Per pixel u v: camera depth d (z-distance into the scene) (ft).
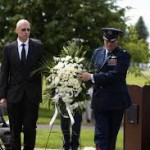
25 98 50.67
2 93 50.93
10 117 51.29
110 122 50.19
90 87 47.42
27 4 146.51
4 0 150.10
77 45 48.52
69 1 147.74
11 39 146.51
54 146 70.49
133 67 117.08
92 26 148.56
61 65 46.65
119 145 74.79
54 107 47.55
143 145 54.08
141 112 53.93
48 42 142.92
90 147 65.92
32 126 51.06
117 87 49.19
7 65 50.90
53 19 147.02
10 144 52.65
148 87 54.19
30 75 50.21
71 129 57.93
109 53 49.29
